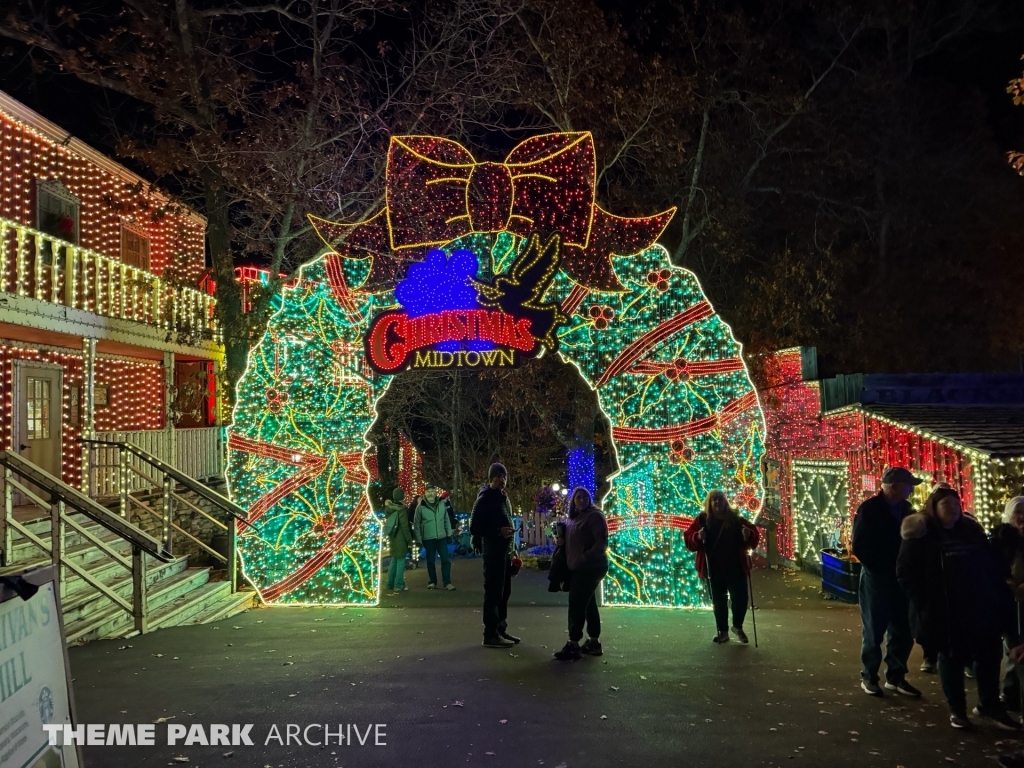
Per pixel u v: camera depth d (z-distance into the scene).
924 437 11.14
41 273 13.23
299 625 10.10
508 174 11.09
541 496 21.30
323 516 11.98
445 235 11.19
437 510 14.02
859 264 22.30
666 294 11.24
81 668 7.73
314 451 12.00
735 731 5.87
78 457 16.03
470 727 5.96
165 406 19.61
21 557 10.26
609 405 11.41
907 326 21.31
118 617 9.61
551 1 16.66
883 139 22.55
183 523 15.98
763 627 9.79
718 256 18.75
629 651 8.45
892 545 6.79
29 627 3.03
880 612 6.77
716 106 19.61
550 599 12.62
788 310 17.22
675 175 18.47
